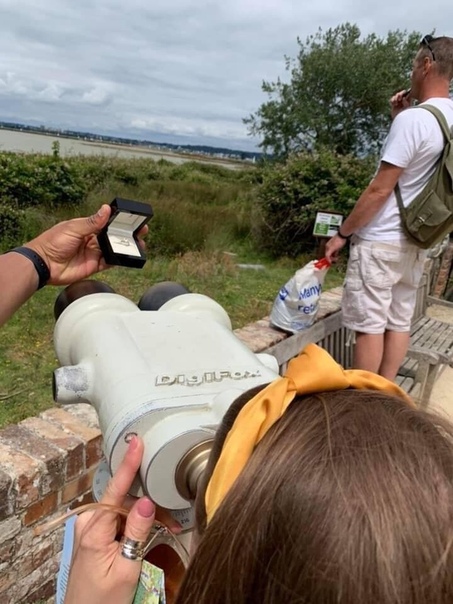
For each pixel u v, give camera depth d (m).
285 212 8.59
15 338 4.17
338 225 3.26
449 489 0.50
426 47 2.68
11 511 1.75
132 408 0.78
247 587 0.52
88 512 0.77
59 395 0.89
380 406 0.58
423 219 2.59
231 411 0.68
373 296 2.76
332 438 0.54
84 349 0.95
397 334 2.97
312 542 0.49
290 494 0.51
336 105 19.62
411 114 2.53
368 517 0.48
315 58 19.06
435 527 0.48
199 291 6.00
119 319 0.98
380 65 18.98
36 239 1.22
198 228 8.00
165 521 0.82
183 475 0.75
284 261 8.30
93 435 1.98
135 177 12.34
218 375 0.85
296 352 3.00
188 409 0.78
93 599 0.71
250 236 9.33
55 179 7.78
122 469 0.75
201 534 0.62
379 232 2.70
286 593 0.49
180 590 0.58
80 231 1.21
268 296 6.14
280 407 0.60
